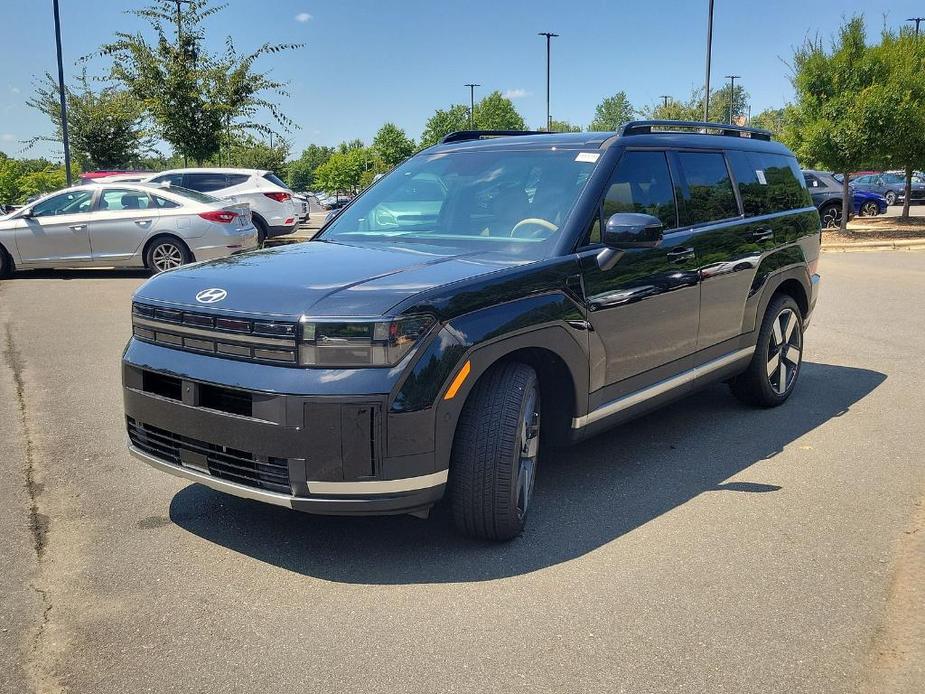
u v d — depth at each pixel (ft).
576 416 12.98
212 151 75.41
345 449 10.23
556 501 13.75
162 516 13.16
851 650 9.29
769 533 12.46
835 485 14.42
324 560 11.64
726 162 17.42
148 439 11.91
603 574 11.18
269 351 10.46
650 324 14.34
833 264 48.67
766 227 17.85
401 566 11.44
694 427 17.84
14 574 11.23
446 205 14.80
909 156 63.93
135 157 100.63
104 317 31.42
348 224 15.56
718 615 10.08
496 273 11.55
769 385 18.75
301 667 9.09
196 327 11.12
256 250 13.98
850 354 25.04
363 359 10.25
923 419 18.37
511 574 11.20
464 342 10.73
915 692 8.51
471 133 17.71
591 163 14.15
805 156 66.23
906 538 12.22
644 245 12.64
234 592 10.75
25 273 45.65
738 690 8.60
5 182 210.38
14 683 8.79
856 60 63.36
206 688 8.72
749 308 17.46
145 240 42.47
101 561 11.62
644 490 14.24
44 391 20.79
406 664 9.12
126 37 71.20
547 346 12.01
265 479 10.62
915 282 40.52
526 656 9.25
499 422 11.27
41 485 14.51
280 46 74.02
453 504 11.59
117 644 9.55
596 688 8.66
